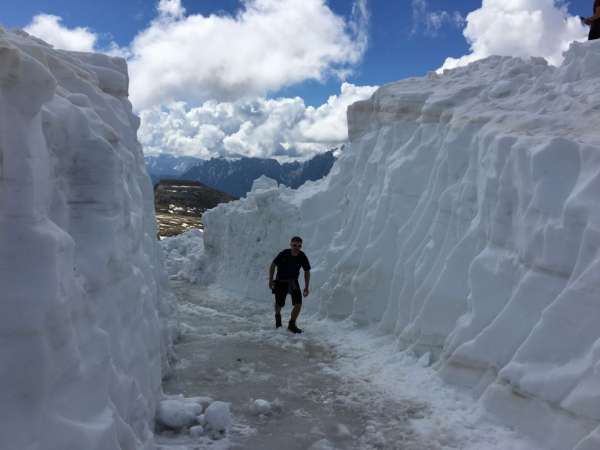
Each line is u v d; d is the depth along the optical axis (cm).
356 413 448
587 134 459
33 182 221
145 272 419
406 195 670
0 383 211
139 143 551
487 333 446
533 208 431
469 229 531
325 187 904
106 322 298
